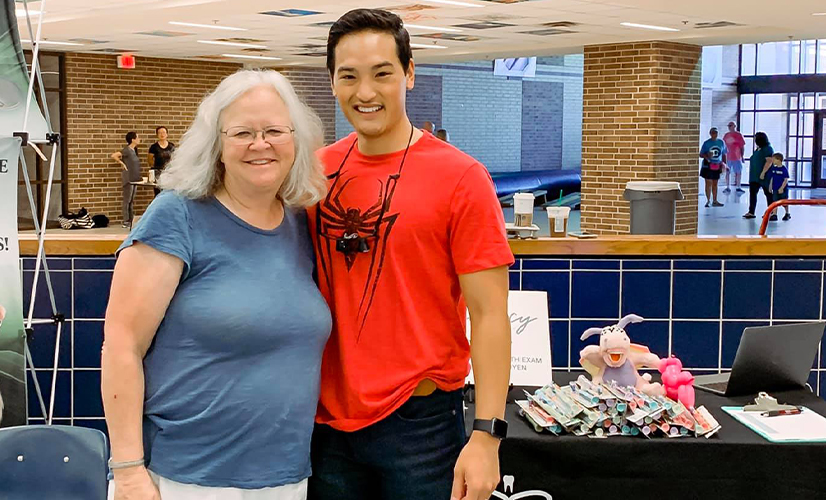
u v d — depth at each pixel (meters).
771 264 3.41
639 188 7.80
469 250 1.83
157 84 15.18
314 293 1.87
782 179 15.73
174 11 9.43
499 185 19.30
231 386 1.78
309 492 1.99
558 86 21.84
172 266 1.76
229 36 11.84
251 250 1.82
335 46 1.85
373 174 1.89
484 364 1.83
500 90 20.64
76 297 3.35
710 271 3.40
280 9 9.26
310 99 16.64
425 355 1.87
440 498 1.92
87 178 14.42
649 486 2.46
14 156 2.42
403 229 1.85
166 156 14.04
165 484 1.81
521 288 3.39
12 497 2.08
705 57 21.92
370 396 1.87
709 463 2.44
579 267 3.39
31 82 2.45
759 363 2.86
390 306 1.87
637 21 10.13
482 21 10.29
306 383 1.84
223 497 1.80
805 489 2.44
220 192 1.83
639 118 11.96
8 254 2.46
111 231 13.45
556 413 2.51
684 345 3.43
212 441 1.79
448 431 1.94
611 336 2.68
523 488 2.47
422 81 19.23
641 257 3.39
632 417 2.46
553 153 22.02
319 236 1.93
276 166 1.79
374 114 1.84
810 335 2.90
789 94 23.23
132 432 1.77
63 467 2.10
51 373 3.37
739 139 20.41
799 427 2.55
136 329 1.76
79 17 9.97
